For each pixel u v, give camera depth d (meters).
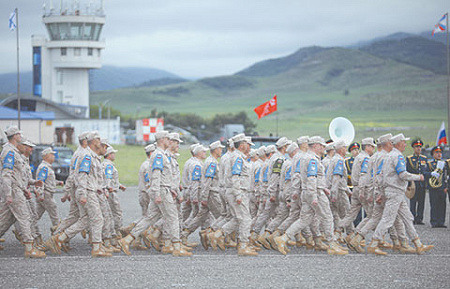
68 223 14.73
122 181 39.25
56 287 10.83
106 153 16.64
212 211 16.19
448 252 15.03
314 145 14.73
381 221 14.70
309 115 192.50
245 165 14.68
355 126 127.88
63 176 37.47
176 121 127.06
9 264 12.98
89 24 102.69
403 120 156.25
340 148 16.66
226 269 12.50
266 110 28.44
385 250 15.70
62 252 14.98
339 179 16.61
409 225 14.78
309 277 11.73
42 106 84.56
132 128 123.31
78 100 105.38
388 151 15.02
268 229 16.08
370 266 12.95
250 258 14.03
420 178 14.39
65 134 75.31
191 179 16.73
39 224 19.92
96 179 14.31
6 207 14.10
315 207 14.64
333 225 15.41
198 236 18.34
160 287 10.86
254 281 11.34
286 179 15.79
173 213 14.45
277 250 15.58
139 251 15.38
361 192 16.11
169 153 15.05
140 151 65.44
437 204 19.64
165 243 15.03
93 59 103.94
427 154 31.92
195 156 16.98
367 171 16.08
